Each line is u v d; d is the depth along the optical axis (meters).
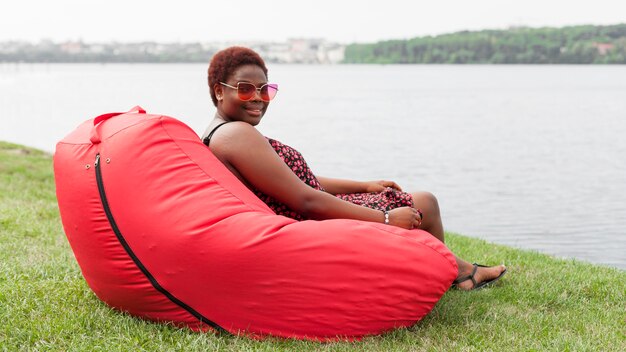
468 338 3.74
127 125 3.65
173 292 3.55
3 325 3.72
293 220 3.59
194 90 82.69
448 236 7.12
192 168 3.56
